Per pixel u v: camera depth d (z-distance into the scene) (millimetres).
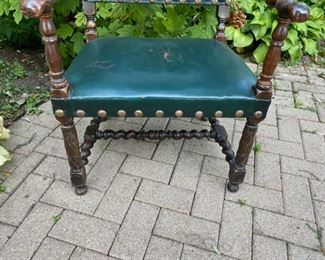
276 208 1187
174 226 1100
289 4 829
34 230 1061
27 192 1186
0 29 1962
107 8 1554
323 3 2477
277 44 880
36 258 986
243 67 1043
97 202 1165
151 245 1039
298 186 1284
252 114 987
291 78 2105
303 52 2395
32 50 2150
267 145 1489
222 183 1272
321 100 1878
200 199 1201
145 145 1441
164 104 934
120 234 1065
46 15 799
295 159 1419
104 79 940
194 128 1575
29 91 1739
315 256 1039
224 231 1094
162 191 1225
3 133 1334
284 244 1067
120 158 1362
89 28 1262
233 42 2285
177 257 1010
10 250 1000
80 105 923
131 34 1584
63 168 1293
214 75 981
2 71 1888
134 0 1215
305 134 1581
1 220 1083
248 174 1322
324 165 1396
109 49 1088
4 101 1644
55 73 880
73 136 1031
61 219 1100
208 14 1657
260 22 2205
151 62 1019
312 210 1189
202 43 1177
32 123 1521
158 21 1594
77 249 1017
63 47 1799
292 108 1782
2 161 1217
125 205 1161
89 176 1267
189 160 1375
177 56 1062
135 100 919
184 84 947
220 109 957
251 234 1091
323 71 2225
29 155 1342
